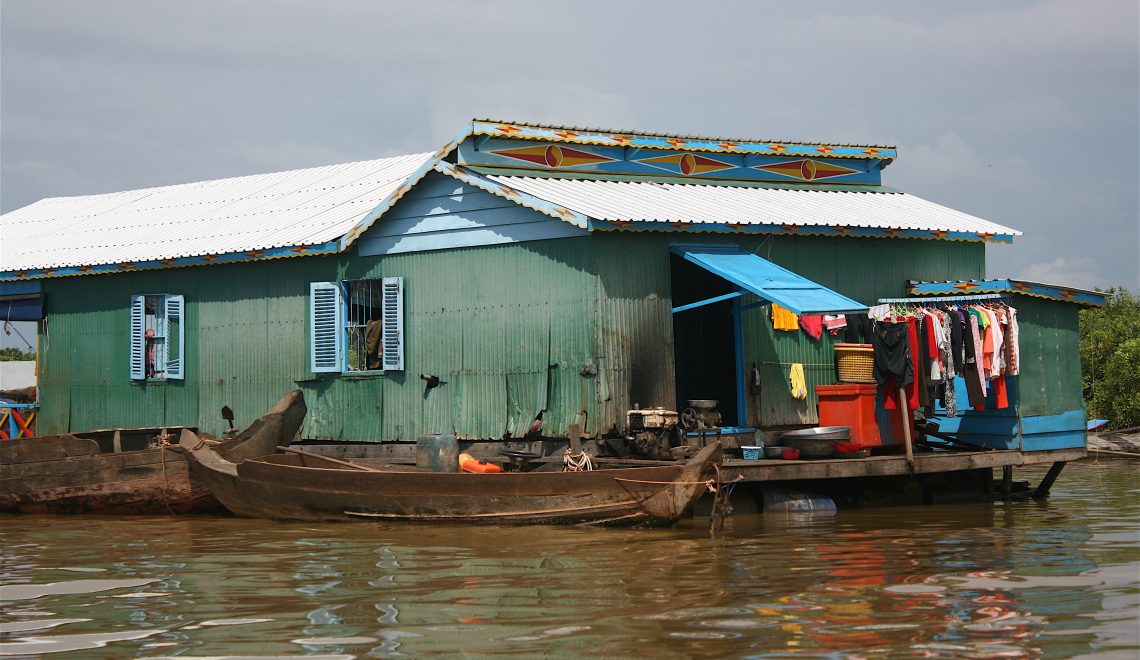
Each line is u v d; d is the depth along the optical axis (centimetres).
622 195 1775
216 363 2034
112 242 2280
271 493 1570
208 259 1995
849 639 873
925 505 1703
